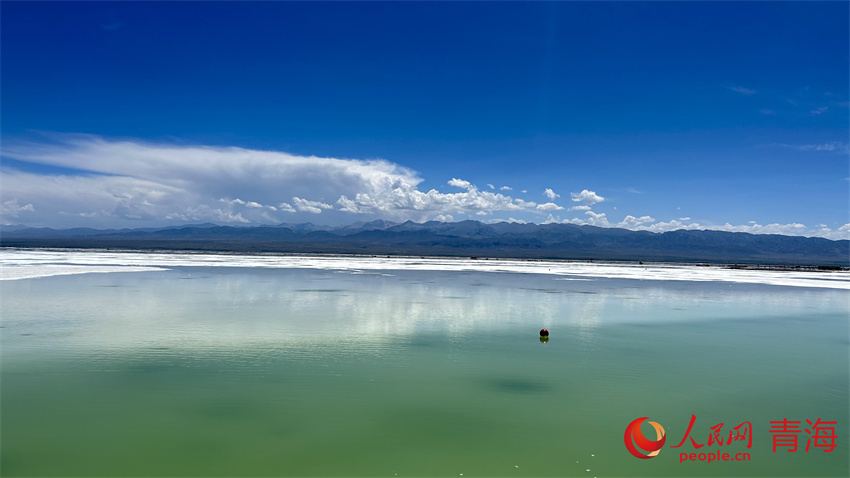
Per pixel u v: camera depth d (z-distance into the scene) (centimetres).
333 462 1218
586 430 1437
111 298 3784
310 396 1670
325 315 3192
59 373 1869
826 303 4438
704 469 1223
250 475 1149
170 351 2202
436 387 1786
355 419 1484
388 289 4847
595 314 3484
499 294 4594
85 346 2267
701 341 2644
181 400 1611
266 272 6812
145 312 3186
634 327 3014
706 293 5134
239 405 1578
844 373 2044
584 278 6900
